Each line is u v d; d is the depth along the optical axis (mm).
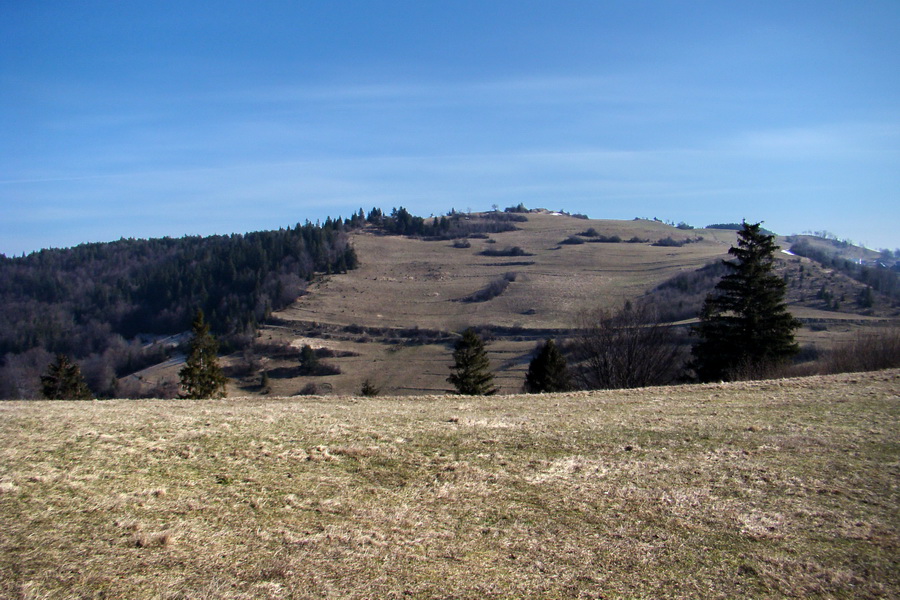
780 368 29141
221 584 7078
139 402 18531
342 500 9516
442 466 11016
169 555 7719
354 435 13023
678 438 12578
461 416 15234
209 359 35406
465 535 8328
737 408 15430
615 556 7703
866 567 7254
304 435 13000
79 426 13375
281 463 11156
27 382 73375
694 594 6832
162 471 10625
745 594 6820
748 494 9477
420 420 14664
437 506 9297
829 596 6738
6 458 10961
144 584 7066
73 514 8820
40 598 6750
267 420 14547
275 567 7453
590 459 11336
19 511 8836
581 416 15094
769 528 8328
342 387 69125
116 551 7805
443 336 86875
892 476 9938
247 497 9578
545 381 36188
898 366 27109
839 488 9547
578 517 8844
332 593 6906
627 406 16500
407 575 7289
